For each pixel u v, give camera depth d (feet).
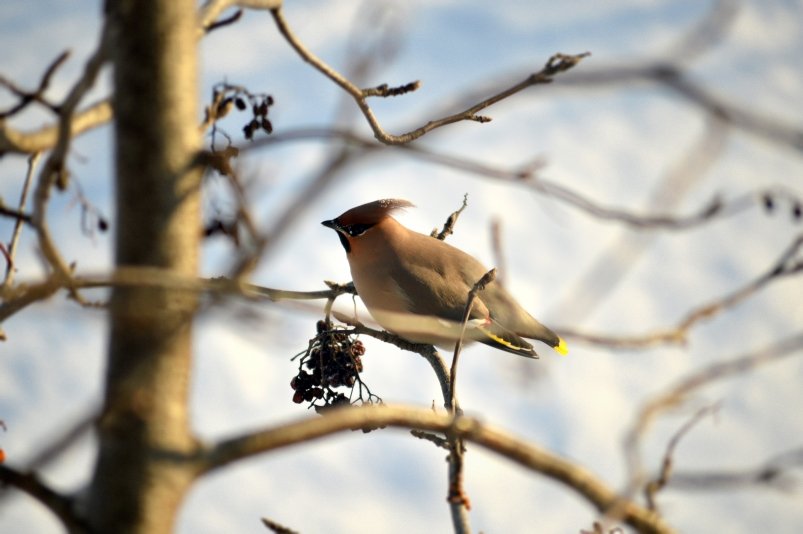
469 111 17.72
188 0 14.28
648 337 15.80
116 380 12.97
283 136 12.62
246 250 12.34
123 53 13.94
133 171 13.79
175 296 13.03
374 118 18.19
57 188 14.93
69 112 14.71
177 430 12.97
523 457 13.39
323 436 13.05
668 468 13.71
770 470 13.17
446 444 18.43
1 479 12.59
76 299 16.26
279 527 16.65
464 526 17.88
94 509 12.69
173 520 12.82
